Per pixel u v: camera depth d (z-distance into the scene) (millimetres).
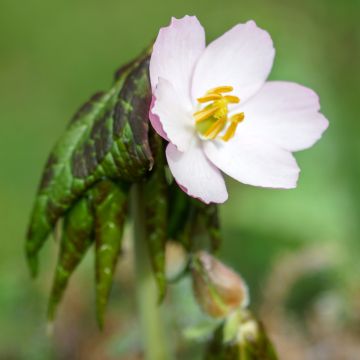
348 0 958
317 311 611
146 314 505
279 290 620
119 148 448
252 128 466
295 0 960
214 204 473
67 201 458
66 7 977
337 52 931
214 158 459
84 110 460
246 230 680
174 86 453
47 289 623
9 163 819
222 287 481
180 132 453
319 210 685
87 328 612
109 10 977
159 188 460
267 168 461
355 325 609
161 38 445
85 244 465
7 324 611
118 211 459
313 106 465
